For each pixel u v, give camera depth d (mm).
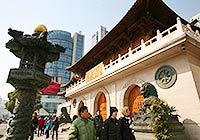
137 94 14602
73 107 25578
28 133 6477
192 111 9578
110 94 17219
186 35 10141
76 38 97562
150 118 9414
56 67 83062
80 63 27125
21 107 6645
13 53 7938
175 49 11047
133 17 16438
